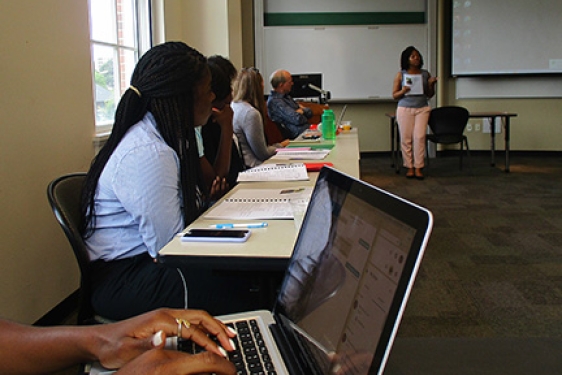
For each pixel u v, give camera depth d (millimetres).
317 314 682
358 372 534
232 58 5055
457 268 2803
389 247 554
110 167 1240
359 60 7117
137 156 1218
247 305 1234
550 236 3336
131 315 1237
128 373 562
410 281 495
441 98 7191
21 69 1942
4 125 1839
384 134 7367
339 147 3014
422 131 5648
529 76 6949
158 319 730
